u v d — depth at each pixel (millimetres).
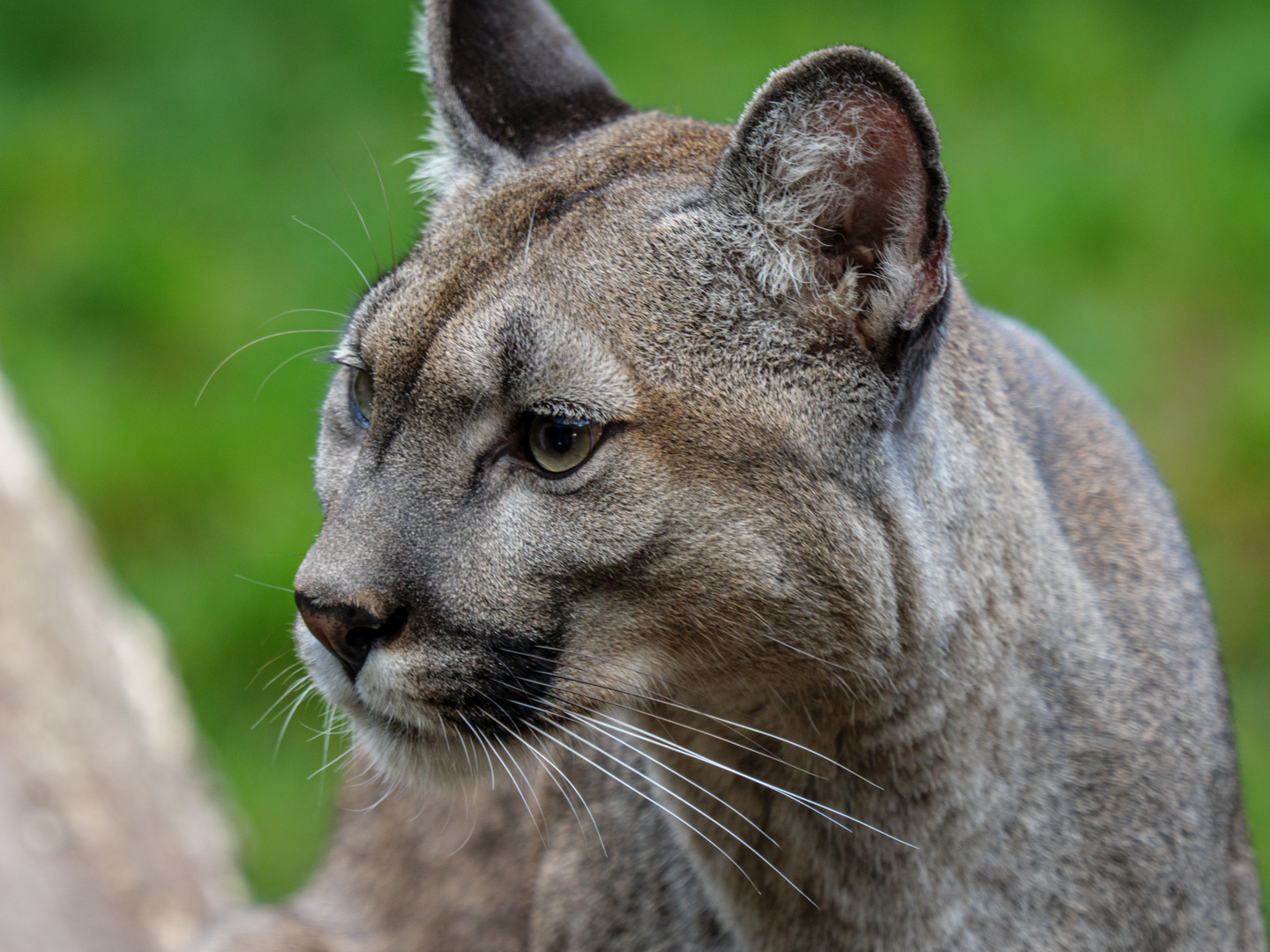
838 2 19312
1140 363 14562
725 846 6516
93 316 15516
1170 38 18688
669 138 6469
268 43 19062
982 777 6129
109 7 19406
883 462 5891
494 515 5797
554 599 5820
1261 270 15539
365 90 18391
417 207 7363
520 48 7227
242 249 16125
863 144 5688
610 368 5723
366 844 8914
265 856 11477
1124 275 15547
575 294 5793
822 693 6066
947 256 5664
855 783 6211
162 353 15094
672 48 18125
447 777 6227
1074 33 18562
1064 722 6199
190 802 10180
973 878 6223
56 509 10859
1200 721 6562
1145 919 6273
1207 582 12773
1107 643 6391
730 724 6055
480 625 5797
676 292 5824
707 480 5738
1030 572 6262
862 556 5848
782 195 5773
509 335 5742
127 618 10977
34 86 18438
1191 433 14047
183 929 9156
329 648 5965
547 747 6395
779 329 5824
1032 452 6750
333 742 11930
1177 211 16188
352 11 19438
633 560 5766
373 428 6012
